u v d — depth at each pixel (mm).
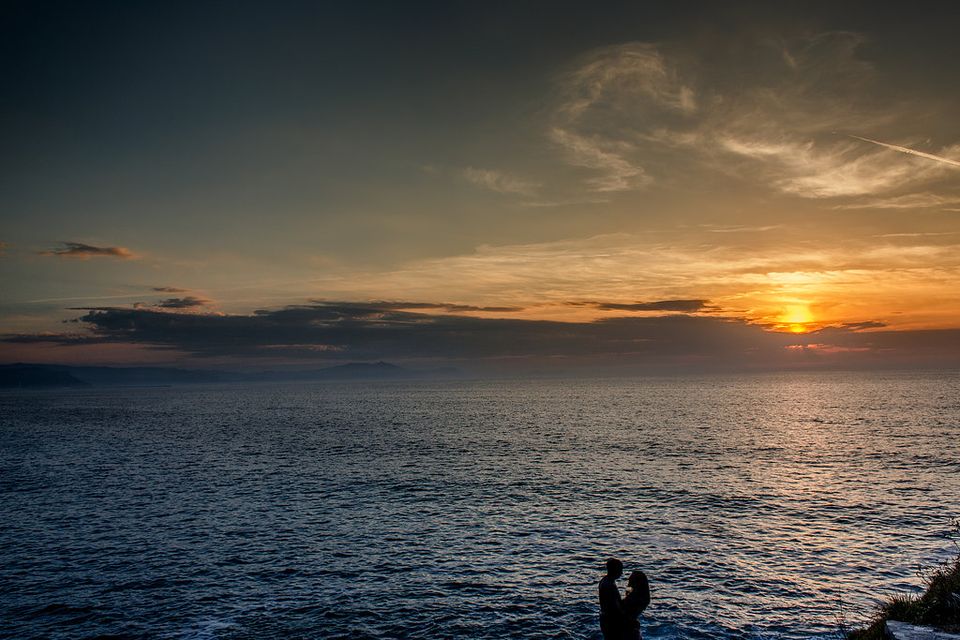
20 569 27422
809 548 28562
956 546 28031
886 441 66062
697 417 107250
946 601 15172
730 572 25703
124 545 31047
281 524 34938
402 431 90250
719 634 20016
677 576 25391
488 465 55250
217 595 24234
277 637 20500
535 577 25812
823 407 125938
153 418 133875
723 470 50125
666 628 20547
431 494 42625
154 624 21547
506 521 34781
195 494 43938
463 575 26188
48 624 21641
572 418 110500
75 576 26484
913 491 39875
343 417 125875
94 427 109438
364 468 54625
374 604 23188
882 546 28516
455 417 118750
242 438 83875
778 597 22938
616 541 30484
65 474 54031
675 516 35094
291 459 61312
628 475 48688
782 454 58500
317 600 23625
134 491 45469
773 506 36906
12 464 61062
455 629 21016
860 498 38344
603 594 12797
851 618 20875
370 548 30125
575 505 38375
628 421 101500
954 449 58156
